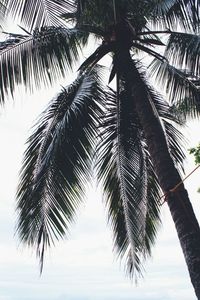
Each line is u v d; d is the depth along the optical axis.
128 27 10.40
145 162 12.86
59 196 10.48
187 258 8.32
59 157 10.27
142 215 12.50
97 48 10.43
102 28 10.48
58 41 10.32
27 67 10.41
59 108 10.95
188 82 11.80
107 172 12.71
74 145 10.34
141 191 12.58
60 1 10.29
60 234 10.46
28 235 10.49
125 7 10.23
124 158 12.66
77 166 10.47
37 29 10.33
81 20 10.24
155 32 10.72
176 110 12.09
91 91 10.73
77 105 10.24
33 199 10.27
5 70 10.33
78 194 10.59
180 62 11.03
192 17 10.25
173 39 11.03
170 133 12.82
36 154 10.91
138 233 12.62
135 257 12.88
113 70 10.80
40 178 9.76
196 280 8.09
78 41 10.51
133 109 12.10
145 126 9.57
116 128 12.39
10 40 10.46
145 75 12.24
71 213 10.58
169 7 10.52
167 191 8.84
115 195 12.77
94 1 9.82
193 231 8.47
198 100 11.88
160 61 11.81
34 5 10.23
